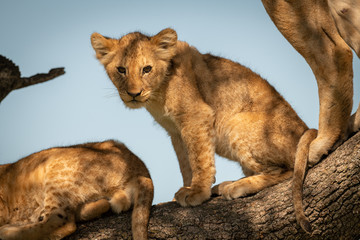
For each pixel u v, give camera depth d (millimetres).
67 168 9148
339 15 6559
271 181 9094
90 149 9453
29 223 9102
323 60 7316
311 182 7477
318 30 7234
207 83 10312
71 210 8852
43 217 8789
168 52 10164
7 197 9617
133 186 8922
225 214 7828
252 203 7926
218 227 7582
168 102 10062
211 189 9758
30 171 9438
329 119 7668
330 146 7785
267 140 9531
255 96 10109
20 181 9508
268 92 10227
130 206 8695
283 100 10227
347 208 7090
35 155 9617
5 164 9906
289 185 8000
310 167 7918
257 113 9875
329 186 7242
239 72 10438
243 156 9766
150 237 7574
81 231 8250
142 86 9969
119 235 7707
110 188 9039
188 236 7508
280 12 7332
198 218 7805
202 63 10516
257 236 7410
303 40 7359
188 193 8867
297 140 9391
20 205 9555
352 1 6402
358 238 7324
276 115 9742
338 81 7340
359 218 7086
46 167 9258
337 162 7328
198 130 9852
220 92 10234
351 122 7719
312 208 7266
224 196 8961
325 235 7211
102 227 7973
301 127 9633
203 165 9703
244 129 9758
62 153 9367
